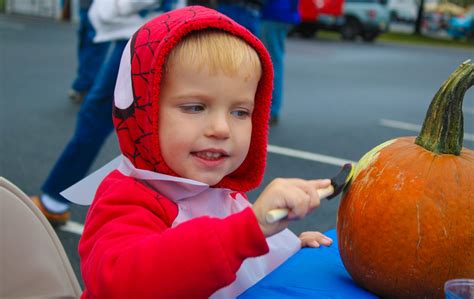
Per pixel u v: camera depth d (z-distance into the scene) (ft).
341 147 17.56
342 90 28.68
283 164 15.38
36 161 14.52
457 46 65.82
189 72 4.17
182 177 4.38
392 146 4.27
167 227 4.25
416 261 3.92
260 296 4.01
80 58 20.83
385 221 3.97
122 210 4.10
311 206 3.68
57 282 4.78
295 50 45.83
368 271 4.09
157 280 3.50
